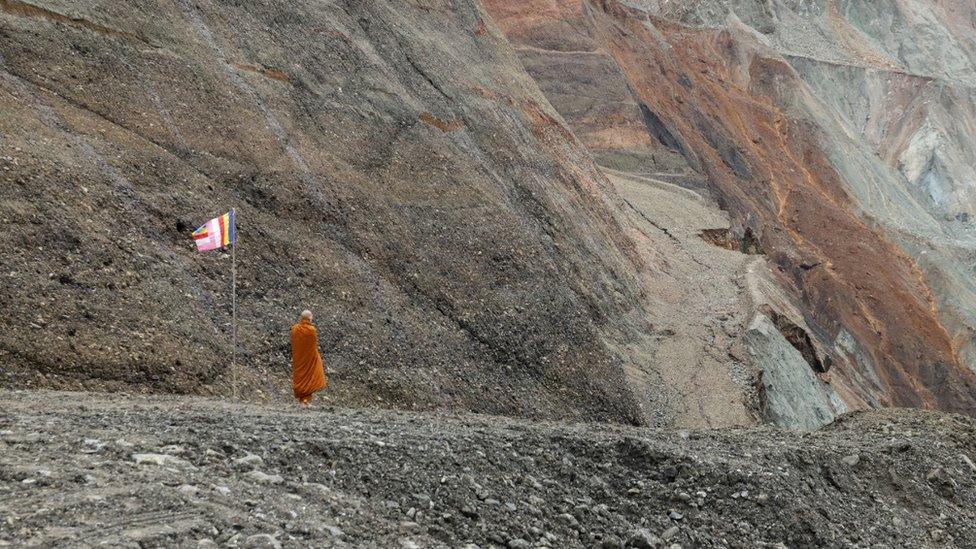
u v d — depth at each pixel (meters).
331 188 20.12
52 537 5.62
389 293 18.89
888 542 10.34
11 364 11.75
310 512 7.13
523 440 10.30
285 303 16.52
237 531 6.35
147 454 7.52
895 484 11.98
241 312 15.59
